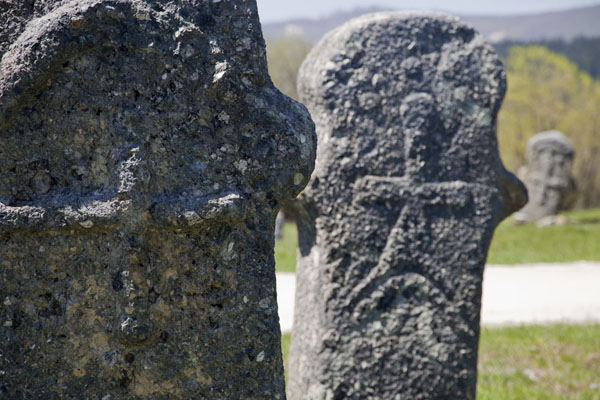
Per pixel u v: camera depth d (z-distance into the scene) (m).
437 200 3.51
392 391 3.53
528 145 15.31
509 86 22.94
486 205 3.61
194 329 2.16
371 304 3.49
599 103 22.47
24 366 2.08
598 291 8.85
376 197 3.45
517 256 11.18
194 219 2.09
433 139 3.51
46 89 2.03
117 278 2.07
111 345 2.11
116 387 2.12
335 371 3.50
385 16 3.52
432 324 3.55
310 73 3.49
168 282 2.13
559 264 10.56
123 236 2.06
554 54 23.08
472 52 3.56
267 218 2.19
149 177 2.08
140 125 2.08
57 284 2.08
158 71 2.09
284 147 2.18
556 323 7.18
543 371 5.47
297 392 3.65
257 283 2.19
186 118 2.12
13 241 2.05
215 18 2.12
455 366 3.59
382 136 3.45
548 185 15.06
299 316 3.66
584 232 13.37
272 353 2.21
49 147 2.05
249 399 2.20
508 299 8.41
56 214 2.03
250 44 2.14
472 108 3.56
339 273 3.47
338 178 3.42
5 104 1.98
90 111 2.06
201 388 2.18
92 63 2.05
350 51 3.45
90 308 2.09
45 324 2.08
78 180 2.07
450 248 3.56
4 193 2.03
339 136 3.42
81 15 2.00
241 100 2.15
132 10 2.06
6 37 2.00
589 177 22.58
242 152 2.16
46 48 1.98
